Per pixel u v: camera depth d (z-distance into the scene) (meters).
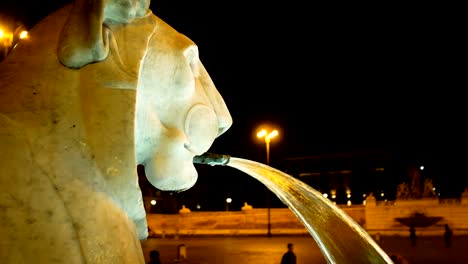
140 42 1.30
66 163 1.12
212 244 31.02
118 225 1.13
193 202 64.38
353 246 1.85
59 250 1.04
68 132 1.14
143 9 1.34
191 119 1.42
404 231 41.69
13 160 1.08
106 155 1.15
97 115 1.16
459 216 41.56
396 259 8.19
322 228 1.91
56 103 1.16
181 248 19.06
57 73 1.19
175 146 1.37
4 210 1.03
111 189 1.15
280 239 35.47
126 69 1.23
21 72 1.20
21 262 1.01
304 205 1.94
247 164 2.03
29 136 1.11
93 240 1.08
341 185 68.31
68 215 1.07
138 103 1.33
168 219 48.81
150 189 51.28
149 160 1.39
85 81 1.18
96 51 1.18
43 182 1.08
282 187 2.00
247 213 47.12
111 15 1.27
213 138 1.50
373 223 43.81
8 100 1.16
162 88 1.38
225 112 1.57
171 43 1.42
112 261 1.09
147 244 31.02
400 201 43.66
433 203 42.56
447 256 22.53
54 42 1.24
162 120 1.39
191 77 1.43
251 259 21.00
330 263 1.88
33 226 1.03
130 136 1.17
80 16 1.20
